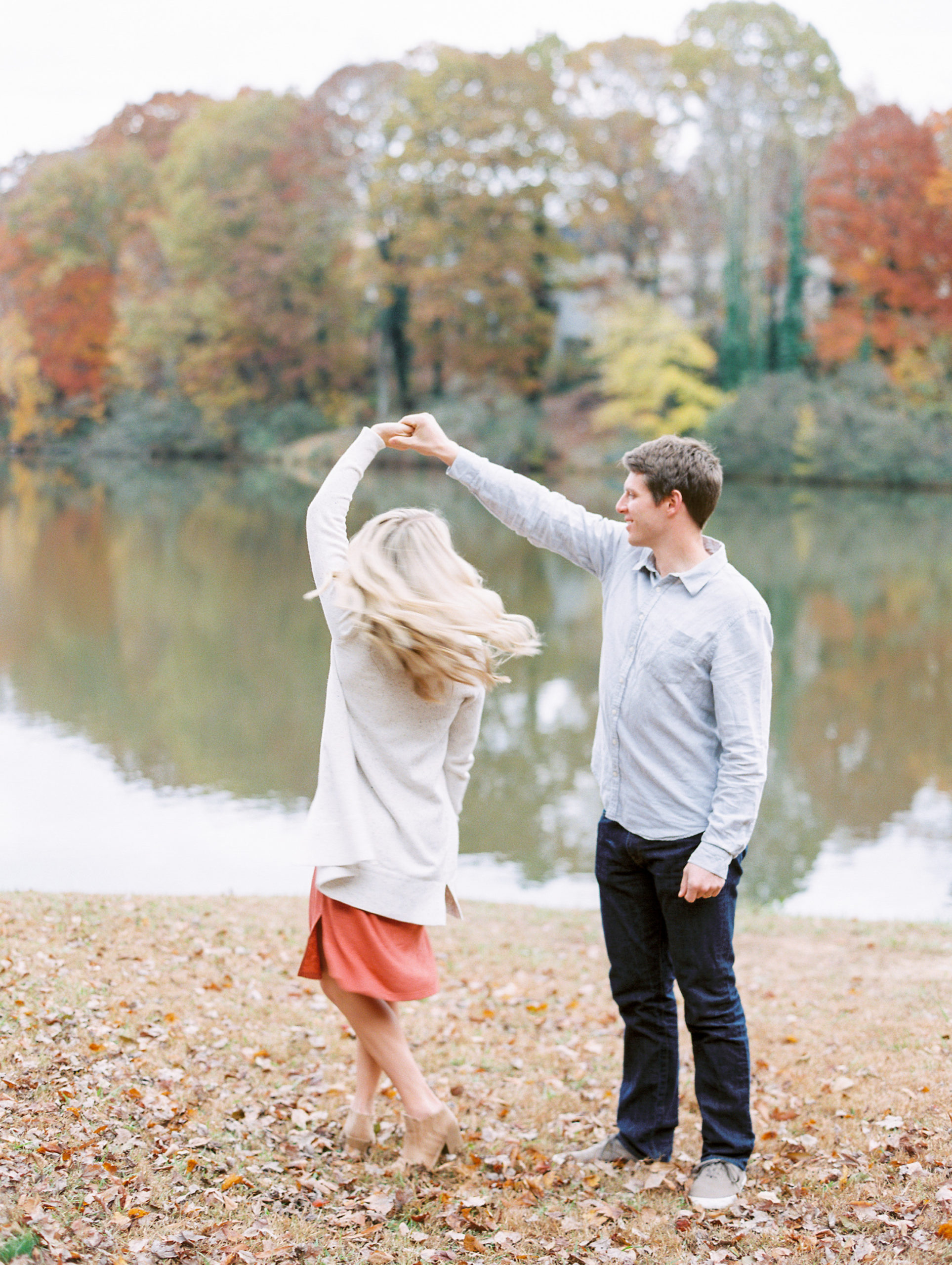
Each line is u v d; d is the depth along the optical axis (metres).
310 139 53.34
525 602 20.34
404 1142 2.99
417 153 49.91
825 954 5.36
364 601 2.62
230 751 10.84
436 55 51.81
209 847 7.97
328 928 2.75
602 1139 3.18
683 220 50.75
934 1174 2.85
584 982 4.84
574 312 53.75
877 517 33.81
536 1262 2.48
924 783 10.36
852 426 43.59
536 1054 3.85
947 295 46.12
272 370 55.72
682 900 2.79
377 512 30.78
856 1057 3.78
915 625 18.77
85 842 8.05
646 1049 2.98
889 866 8.07
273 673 14.52
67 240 58.84
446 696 2.71
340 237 52.97
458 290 49.31
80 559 24.69
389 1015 2.85
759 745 2.71
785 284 50.22
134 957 4.29
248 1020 3.83
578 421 48.97
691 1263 2.49
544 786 9.96
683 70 49.84
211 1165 2.75
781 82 49.84
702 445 2.76
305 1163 2.87
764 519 33.03
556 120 49.88
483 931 5.70
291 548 26.97
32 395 58.44
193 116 60.12
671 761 2.76
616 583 2.88
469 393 51.38
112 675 14.29
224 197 54.09
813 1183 2.86
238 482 45.56
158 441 55.66
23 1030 3.33
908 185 46.41
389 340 53.59
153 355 56.81
